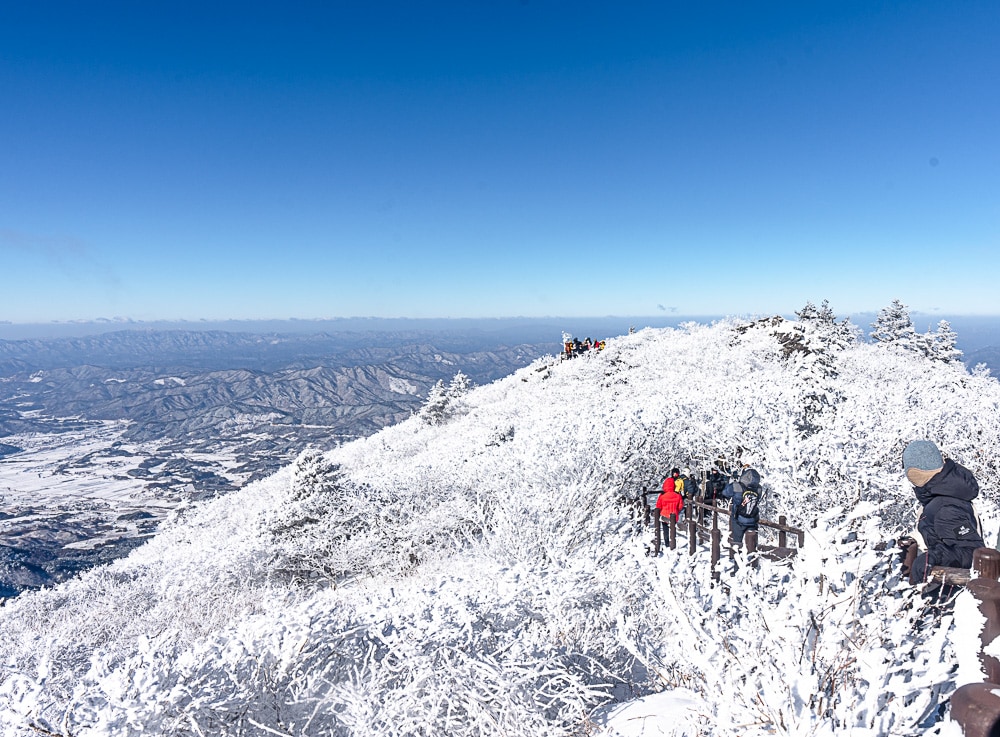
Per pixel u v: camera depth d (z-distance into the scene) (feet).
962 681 6.10
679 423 45.44
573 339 132.77
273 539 54.44
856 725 6.59
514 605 17.12
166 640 13.92
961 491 10.72
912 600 8.00
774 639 7.38
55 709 11.85
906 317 139.74
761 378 71.26
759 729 6.98
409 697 11.85
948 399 45.39
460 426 114.21
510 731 11.03
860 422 36.60
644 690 13.00
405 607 17.28
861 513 7.15
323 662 13.99
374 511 54.80
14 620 44.96
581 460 39.88
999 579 6.24
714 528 19.33
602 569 19.01
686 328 129.39
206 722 11.74
